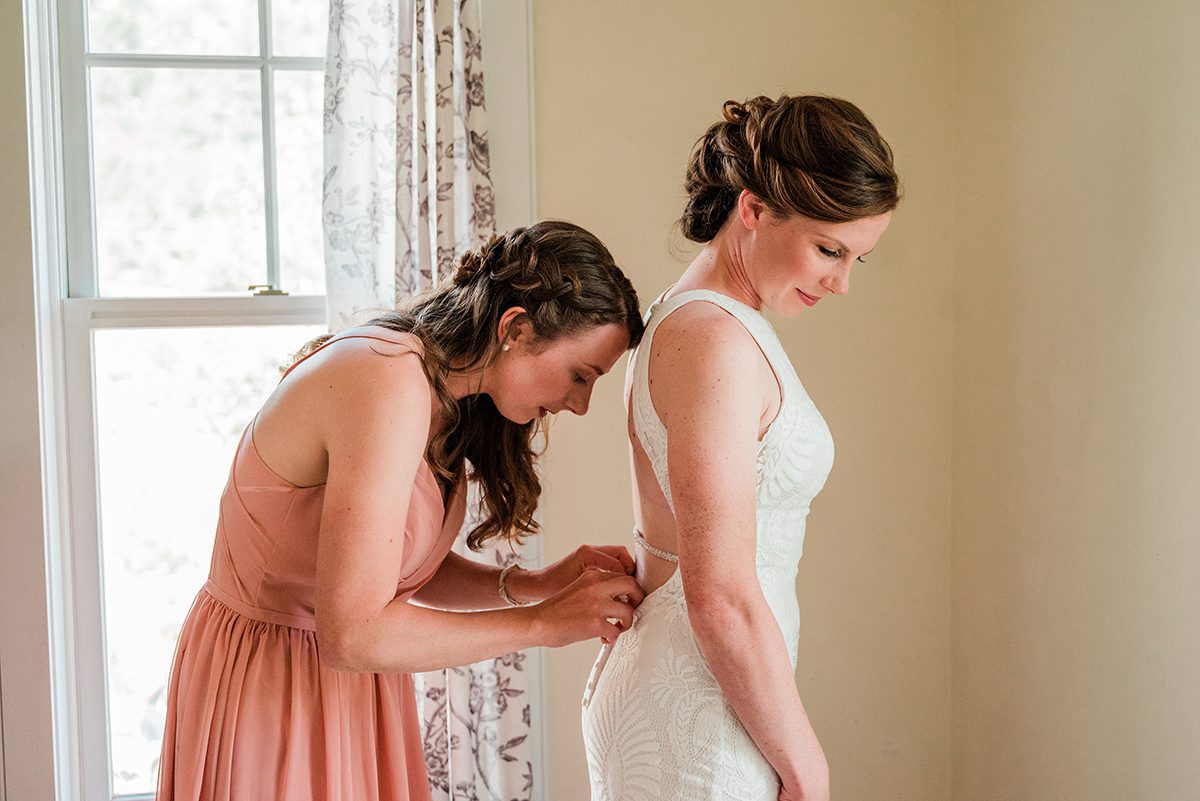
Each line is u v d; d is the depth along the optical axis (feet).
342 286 7.42
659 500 4.63
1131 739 6.23
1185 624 5.78
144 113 7.71
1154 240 5.92
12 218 7.02
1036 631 7.14
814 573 8.14
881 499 8.14
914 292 8.03
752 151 4.34
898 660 8.26
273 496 4.59
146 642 8.00
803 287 4.47
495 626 4.53
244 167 7.82
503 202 7.61
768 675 4.00
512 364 4.78
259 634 4.82
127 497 7.88
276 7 7.78
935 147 7.97
